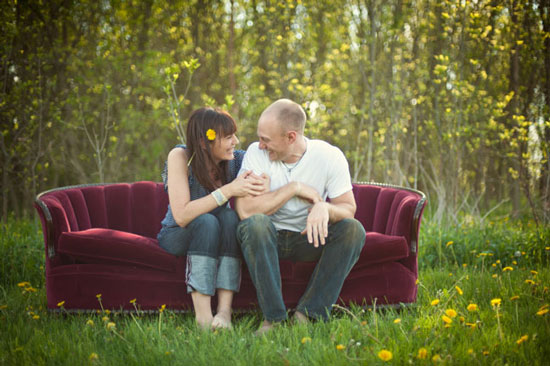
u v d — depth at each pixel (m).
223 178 2.60
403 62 5.22
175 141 6.20
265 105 5.66
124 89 6.08
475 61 4.47
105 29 5.73
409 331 2.11
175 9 6.00
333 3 5.33
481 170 5.62
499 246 3.74
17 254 3.45
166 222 2.56
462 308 2.39
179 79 6.16
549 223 4.53
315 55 5.82
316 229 2.29
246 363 1.83
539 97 4.89
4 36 4.85
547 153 4.49
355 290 2.50
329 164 2.51
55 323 2.28
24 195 5.50
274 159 2.48
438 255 3.76
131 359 1.87
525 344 1.88
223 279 2.33
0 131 5.18
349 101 5.98
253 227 2.25
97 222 2.97
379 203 2.97
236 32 6.16
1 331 2.17
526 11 4.74
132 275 2.43
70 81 5.64
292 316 2.43
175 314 2.47
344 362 1.79
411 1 5.23
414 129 4.99
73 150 5.93
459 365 1.75
